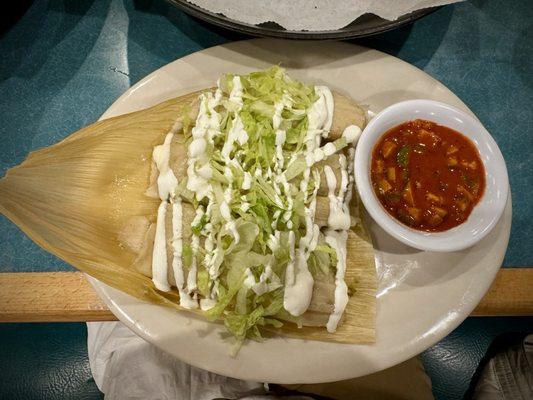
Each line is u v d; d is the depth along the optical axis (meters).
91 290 0.31
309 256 0.27
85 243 0.29
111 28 0.34
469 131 0.27
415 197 0.27
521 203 0.33
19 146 0.33
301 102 0.28
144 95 0.31
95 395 0.38
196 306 0.28
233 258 0.26
